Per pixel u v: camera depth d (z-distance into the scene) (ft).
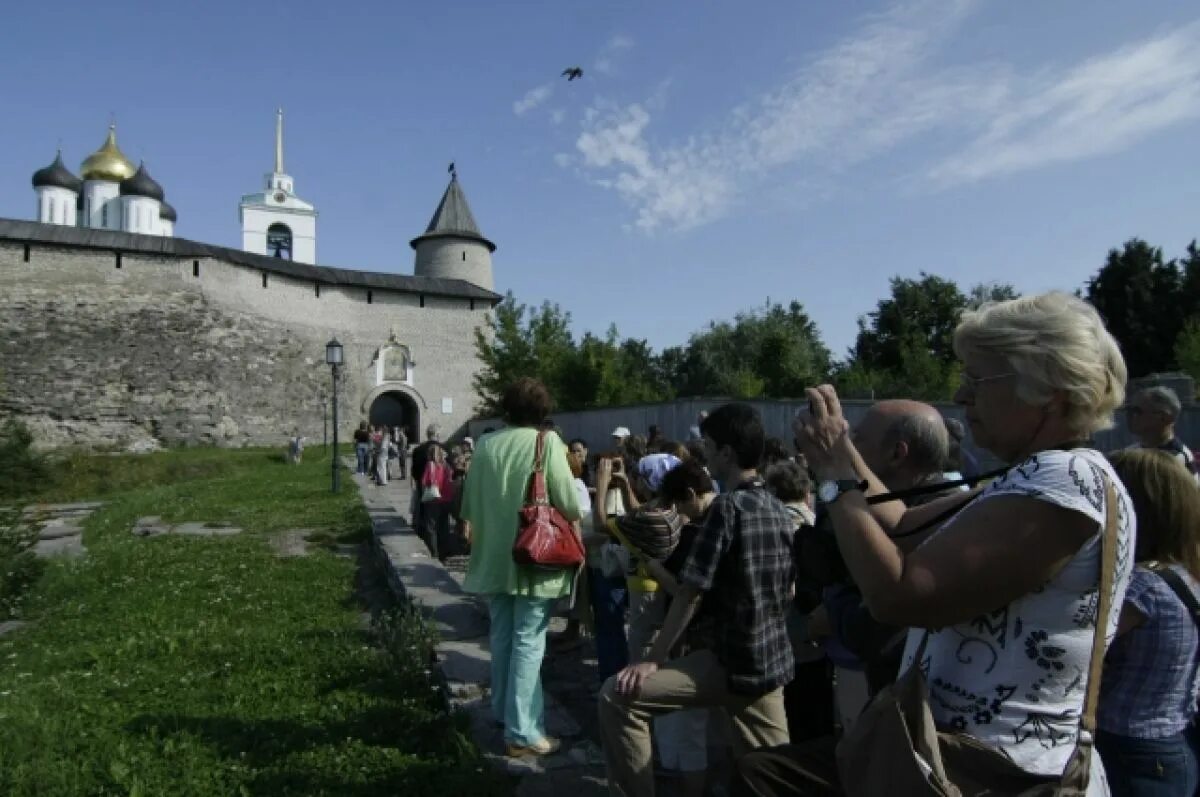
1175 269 118.62
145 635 20.80
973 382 5.61
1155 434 14.62
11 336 111.96
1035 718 5.00
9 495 63.46
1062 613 4.97
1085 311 5.41
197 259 127.03
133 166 194.39
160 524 44.86
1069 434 5.38
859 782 5.27
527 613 13.26
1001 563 4.79
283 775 12.05
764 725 9.93
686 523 13.42
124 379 118.93
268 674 17.17
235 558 32.53
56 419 113.39
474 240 172.35
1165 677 8.07
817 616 11.27
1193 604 8.12
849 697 11.66
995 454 5.77
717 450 10.67
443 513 35.76
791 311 184.14
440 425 154.40
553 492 13.43
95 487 80.53
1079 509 4.79
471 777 11.77
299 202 208.33
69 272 117.39
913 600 4.97
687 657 9.93
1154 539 8.33
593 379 110.63
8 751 12.50
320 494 58.65
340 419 142.61
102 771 12.16
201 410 124.57
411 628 18.57
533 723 13.05
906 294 155.74
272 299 136.87
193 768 12.37
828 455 6.16
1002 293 154.51
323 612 23.82
